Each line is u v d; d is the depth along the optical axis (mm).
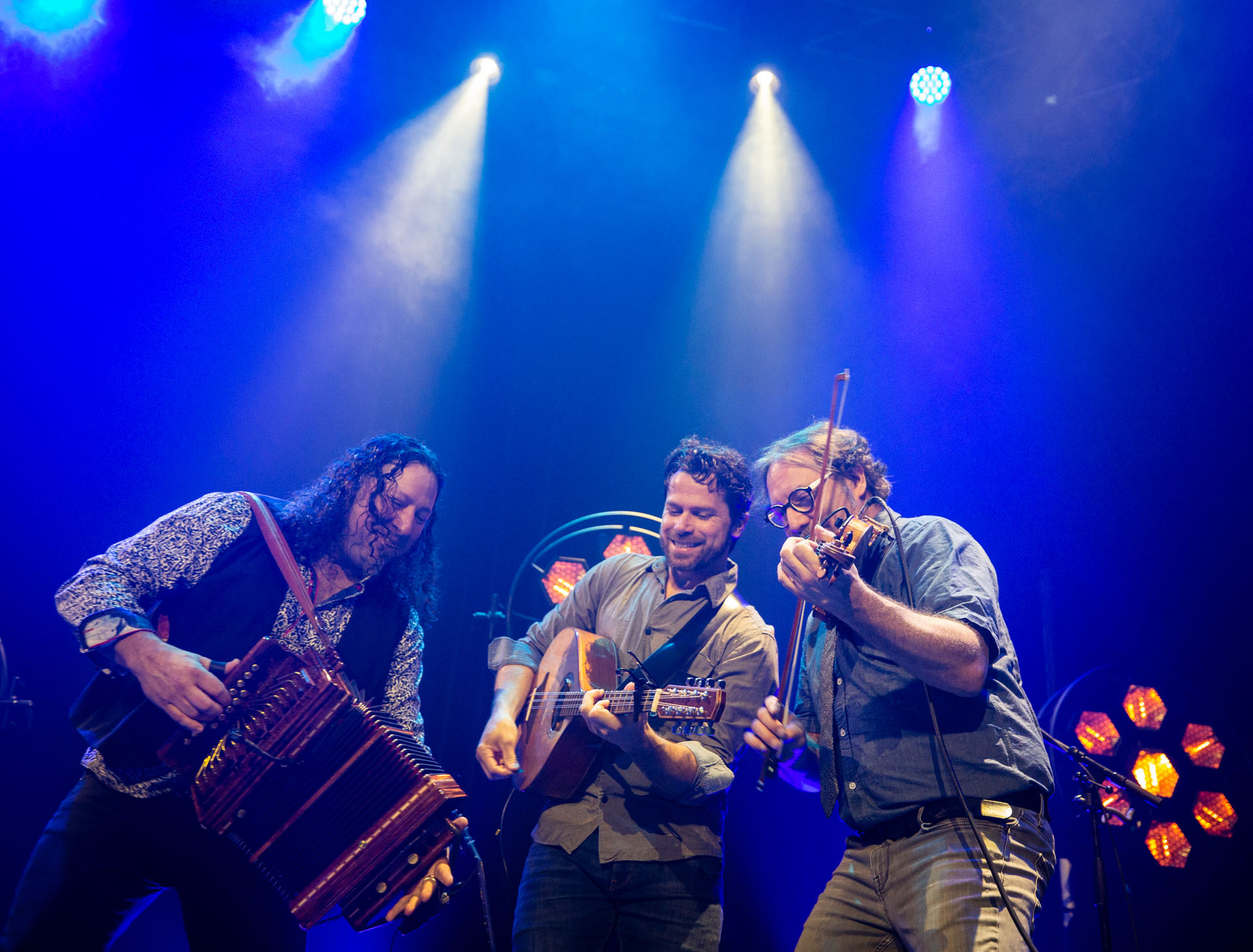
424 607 3178
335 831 2438
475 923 4887
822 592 2084
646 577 3365
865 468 2697
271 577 2721
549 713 3049
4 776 4988
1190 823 5516
